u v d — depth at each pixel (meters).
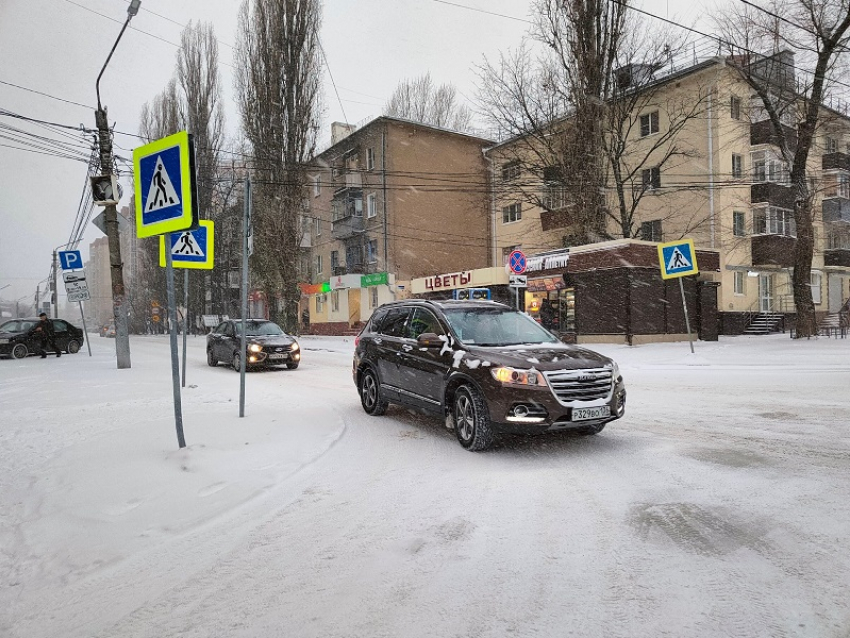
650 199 26.03
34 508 4.17
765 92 19.30
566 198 23.89
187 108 36.94
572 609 2.56
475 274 27.77
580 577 2.87
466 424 5.71
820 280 30.56
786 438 5.62
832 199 26.67
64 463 5.23
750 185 25.08
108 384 11.18
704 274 23.19
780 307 27.41
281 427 6.79
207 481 4.71
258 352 14.09
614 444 5.67
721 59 22.14
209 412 7.78
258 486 4.60
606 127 22.17
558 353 5.64
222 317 48.09
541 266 22.98
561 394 5.23
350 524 3.78
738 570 2.85
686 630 2.34
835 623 2.34
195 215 4.86
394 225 34.31
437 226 35.69
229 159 36.25
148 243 53.28
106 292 122.00
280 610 2.67
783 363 12.44
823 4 16.91
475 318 6.59
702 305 20.86
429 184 35.44
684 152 23.11
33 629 2.61
